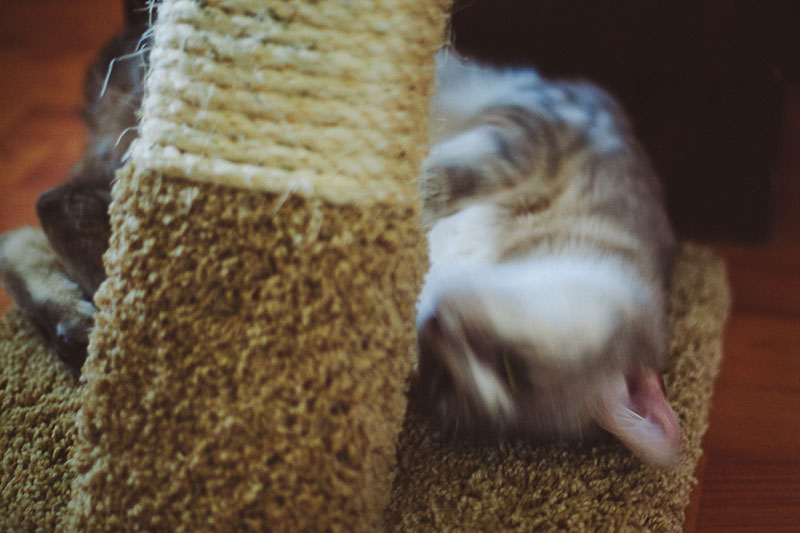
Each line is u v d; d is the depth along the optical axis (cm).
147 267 42
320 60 41
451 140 56
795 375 60
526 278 51
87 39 100
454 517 48
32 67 93
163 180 42
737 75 64
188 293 42
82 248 55
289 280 42
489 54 65
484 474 50
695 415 54
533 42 65
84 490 44
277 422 42
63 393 53
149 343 42
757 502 52
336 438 42
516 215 55
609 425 49
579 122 57
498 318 49
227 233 42
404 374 44
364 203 42
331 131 41
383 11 41
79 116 64
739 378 59
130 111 59
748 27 62
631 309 50
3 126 82
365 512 43
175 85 42
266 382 42
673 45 63
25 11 106
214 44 41
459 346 49
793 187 79
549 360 49
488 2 64
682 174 70
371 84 41
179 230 42
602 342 49
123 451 43
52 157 77
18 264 57
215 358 42
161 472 42
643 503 49
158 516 42
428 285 52
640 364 50
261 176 41
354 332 42
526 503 49
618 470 50
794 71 64
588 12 63
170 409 42
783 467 54
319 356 42
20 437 51
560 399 50
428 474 50
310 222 41
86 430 44
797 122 89
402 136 42
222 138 41
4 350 55
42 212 56
